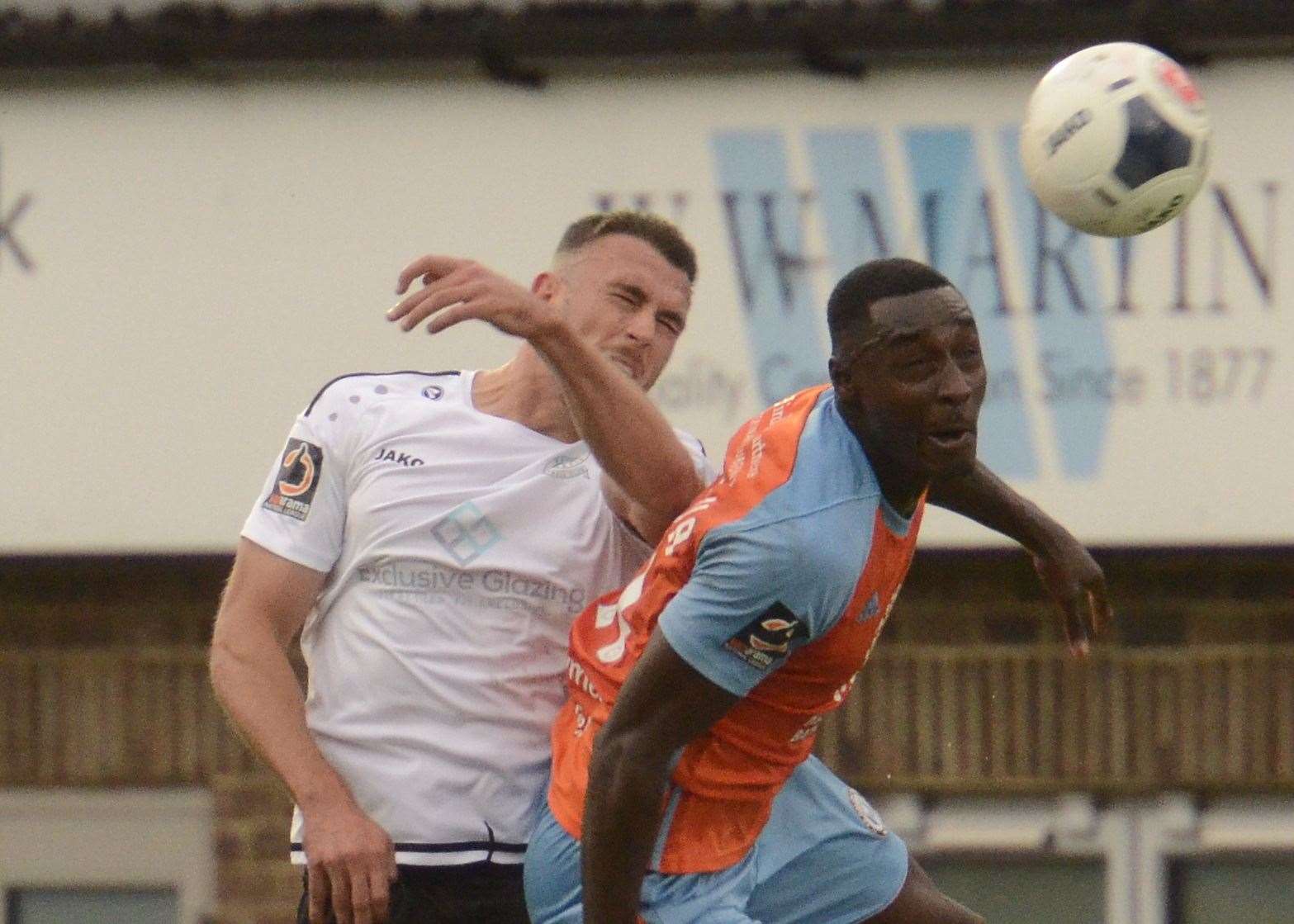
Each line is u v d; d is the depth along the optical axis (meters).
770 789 15.41
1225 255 26.41
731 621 13.89
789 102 26.91
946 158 26.72
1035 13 25.92
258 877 28.70
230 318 27.50
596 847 14.31
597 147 27.12
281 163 27.48
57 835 29.00
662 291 16.16
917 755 27.72
